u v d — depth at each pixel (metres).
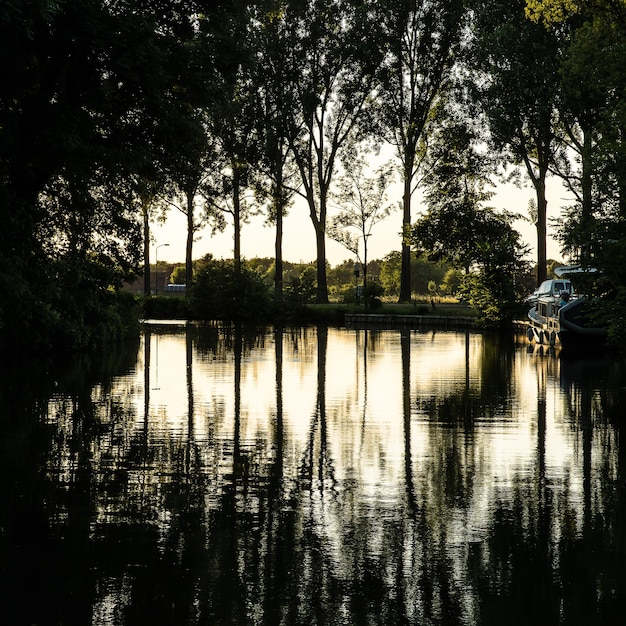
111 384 18.31
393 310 60.94
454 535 7.02
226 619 5.25
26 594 5.66
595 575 6.06
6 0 16.22
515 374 21.17
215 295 59.44
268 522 7.40
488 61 53.12
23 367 22.30
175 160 24.88
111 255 27.84
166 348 30.70
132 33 19.94
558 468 9.66
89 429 12.27
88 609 5.40
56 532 7.07
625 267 18.42
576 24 46.56
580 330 30.70
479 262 47.53
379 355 27.83
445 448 10.86
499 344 34.44
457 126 59.19
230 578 5.98
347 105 63.84
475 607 5.46
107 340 31.59
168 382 18.80
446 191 61.44
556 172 53.47
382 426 12.67
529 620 5.25
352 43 61.09
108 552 6.55
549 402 15.55
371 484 8.84
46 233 25.61
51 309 27.64
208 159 61.38
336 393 16.97
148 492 8.48
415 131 64.94
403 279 70.81
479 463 9.92
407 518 7.54
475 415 13.84
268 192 66.62
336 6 61.97
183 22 23.42
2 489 8.59
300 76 62.53
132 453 10.48
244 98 61.00
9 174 21.30
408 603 5.53
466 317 52.12
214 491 8.52
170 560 6.36
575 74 37.75
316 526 7.27
